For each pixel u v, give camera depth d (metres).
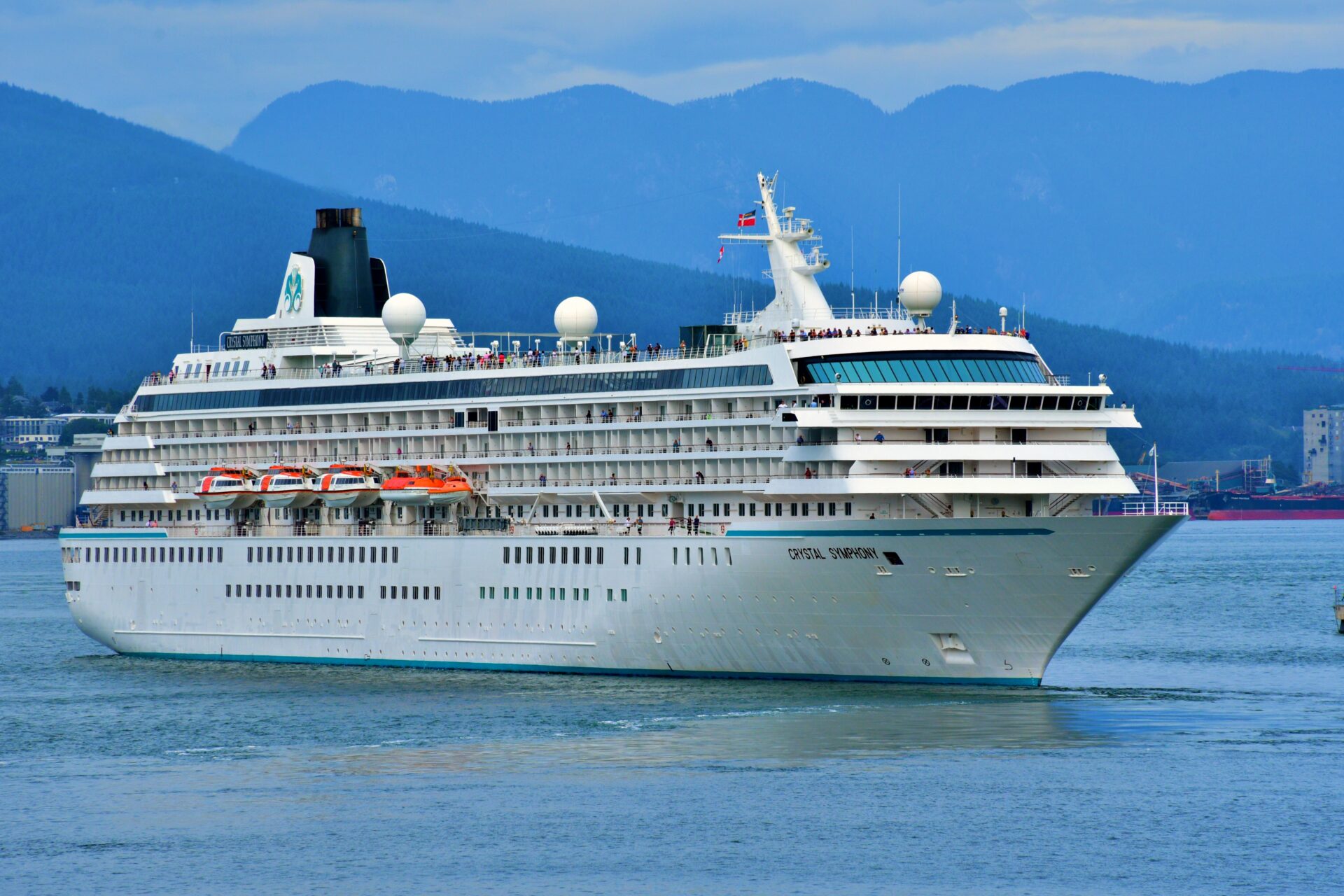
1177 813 199.12
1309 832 192.25
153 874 184.50
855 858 184.88
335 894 177.25
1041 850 187.00
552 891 176.75
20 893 179.12
